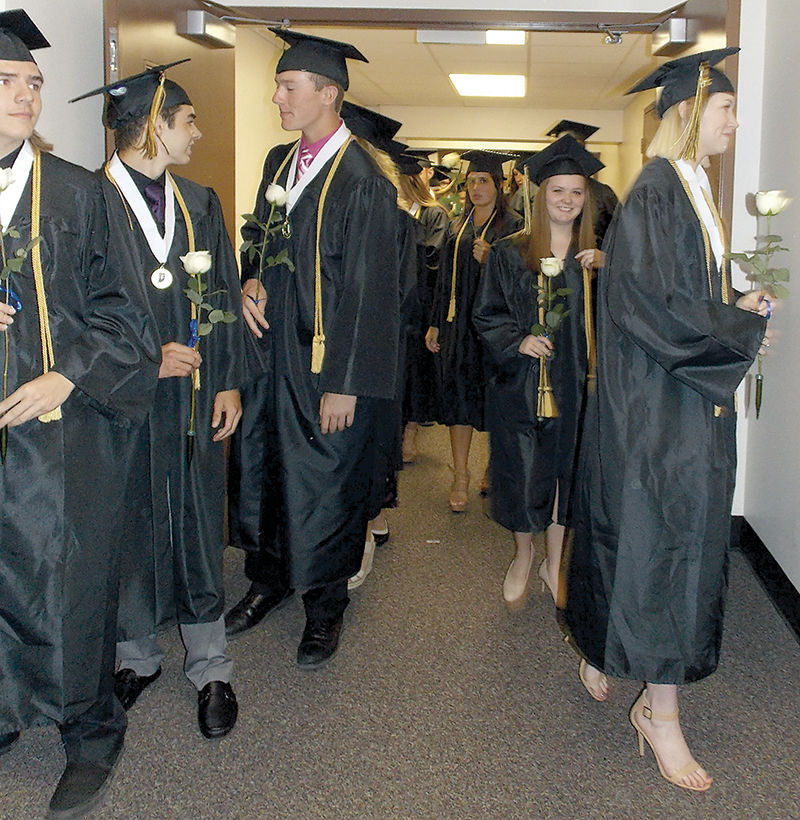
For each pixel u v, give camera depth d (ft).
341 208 7.98
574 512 6.81
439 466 16.46
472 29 11.75
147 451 6.85
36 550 5.60
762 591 10.51
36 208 5.51
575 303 8.75
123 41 8.83
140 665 7.84
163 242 6.91
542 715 7.59
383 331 8.00
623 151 30.94
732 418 6.39
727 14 9.59
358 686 8.05
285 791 6.47
